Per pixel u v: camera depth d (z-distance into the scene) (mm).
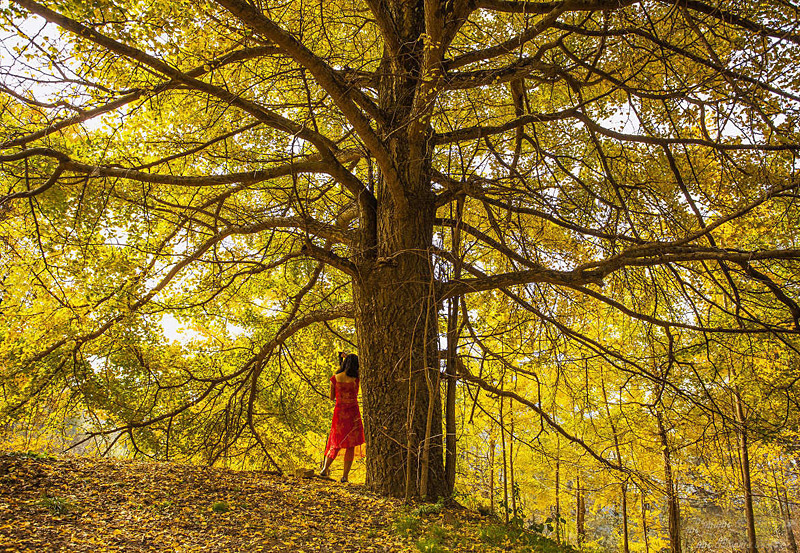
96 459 5809
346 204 8891
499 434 12883
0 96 6129
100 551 3461
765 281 6000
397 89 6871
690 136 7430
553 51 7816
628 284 7770
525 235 8219
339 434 6762
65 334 7223
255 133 8398
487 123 7824
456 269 6488
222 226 8148
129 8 4766
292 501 5258
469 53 6422
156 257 7508
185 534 4031
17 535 3504
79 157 7211
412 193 6652
